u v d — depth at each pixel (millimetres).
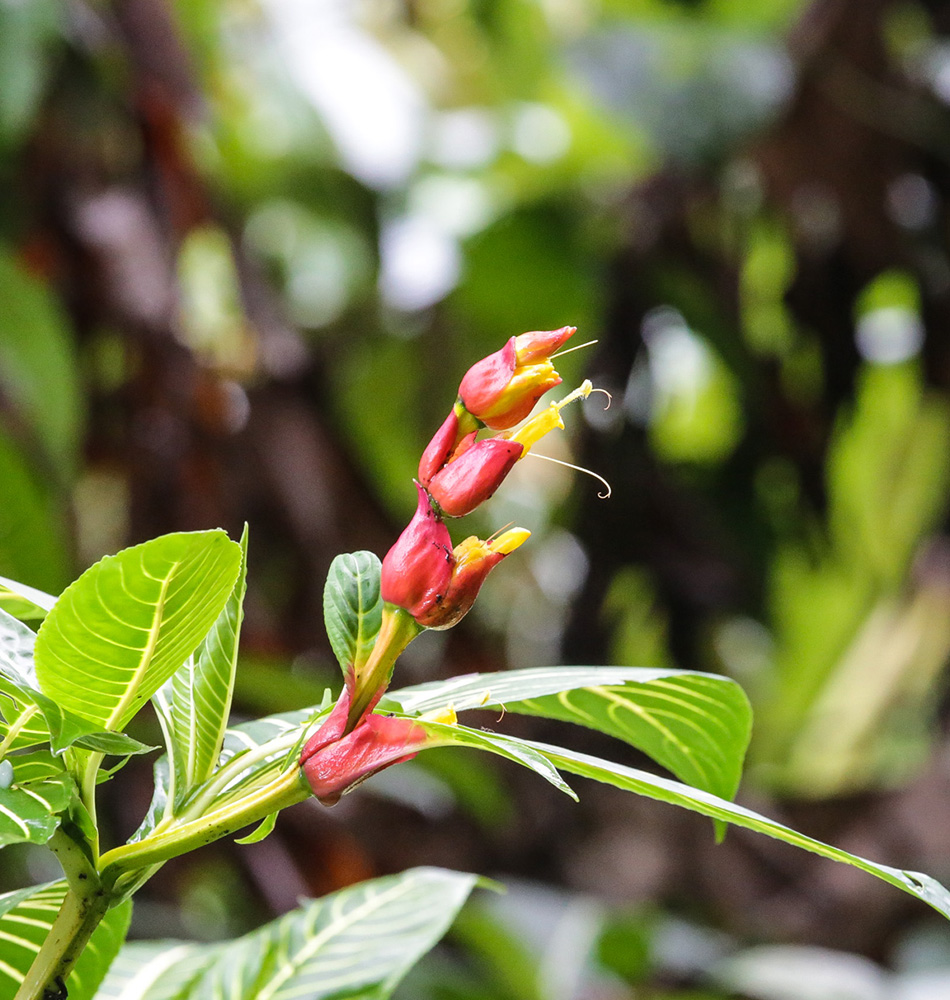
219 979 1319
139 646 1062
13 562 2705
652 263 3652
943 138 3328
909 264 3506
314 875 2924
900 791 3520
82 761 1098
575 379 3803
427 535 1055
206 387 3053
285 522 3209
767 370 3719
